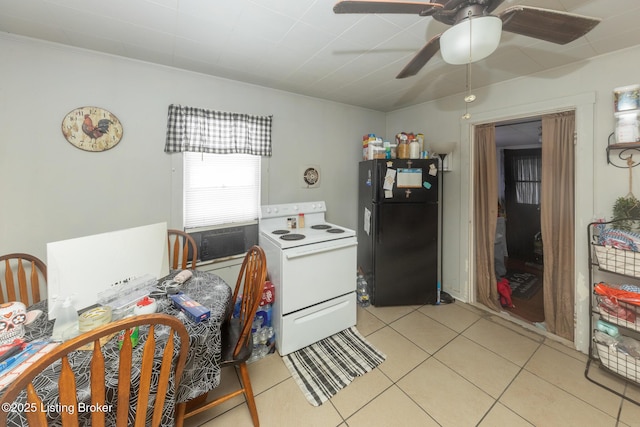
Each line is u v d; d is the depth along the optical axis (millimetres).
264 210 2561
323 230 2521
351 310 2342
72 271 1119
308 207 2822
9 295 1531
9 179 1633
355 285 2365
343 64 2061
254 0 1313
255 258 1614
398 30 1585
